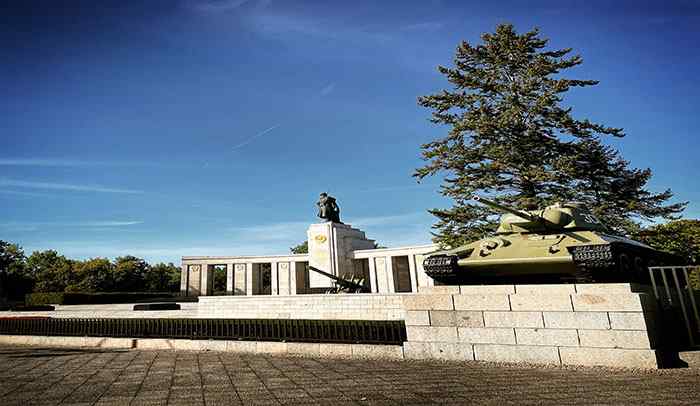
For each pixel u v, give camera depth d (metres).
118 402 5.11
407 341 7.74
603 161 20.17
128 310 23.23
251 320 9.73
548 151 20.55
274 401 4.93
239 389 5.61
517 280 8.10
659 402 4.38
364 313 17.92
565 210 7.88
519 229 8.23
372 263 31.30
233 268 37.19
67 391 5.79
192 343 9.84
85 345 11.26
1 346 11.72
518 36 21.81
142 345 10.48
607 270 6.45
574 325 6.59
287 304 19.39
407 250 30.33
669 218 20.25
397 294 17.50
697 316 6.51
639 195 20.73
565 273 7.40
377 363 7.29
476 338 7.24
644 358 6.04
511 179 20.80
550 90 20.30
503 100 21.30
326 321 8.88
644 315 6.15
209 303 20.72
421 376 6.08
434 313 7.64
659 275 8.82
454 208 21.42
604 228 8.72
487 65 22.45
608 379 5.52
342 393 5.21
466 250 8.16
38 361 8.68
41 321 12.62
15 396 5.55
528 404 4.51
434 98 22.48
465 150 21.17
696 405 4.23
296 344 8.69
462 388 5.30
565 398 4.68
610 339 6.31
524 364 6.70
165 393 5.51
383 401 4.80
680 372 5.76
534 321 6.88
